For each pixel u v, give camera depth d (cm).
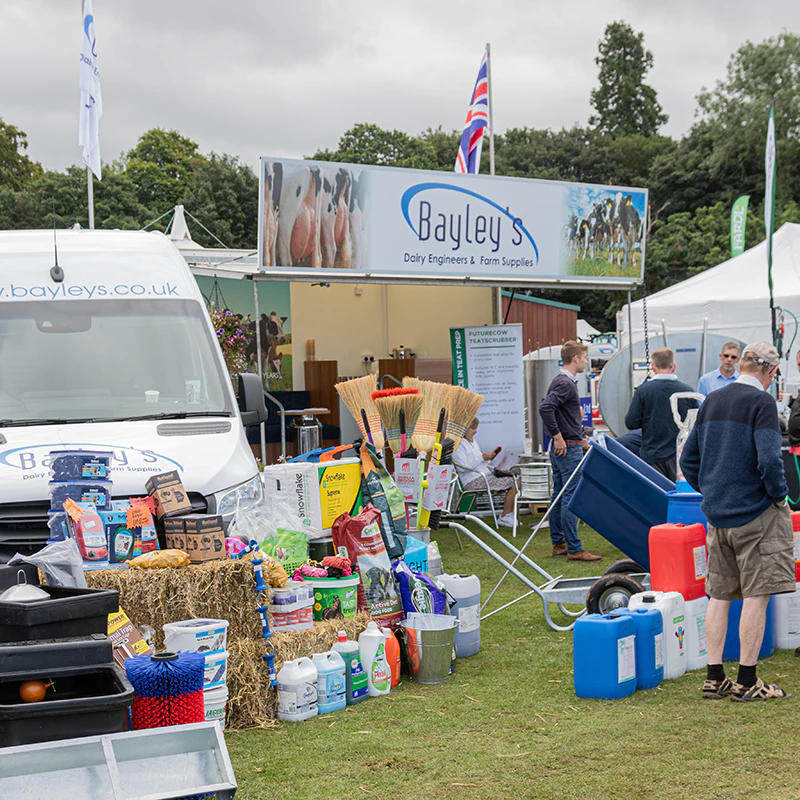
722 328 1788
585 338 2522
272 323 1602
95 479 536
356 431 1598
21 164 6138
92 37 1463
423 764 453
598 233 1305
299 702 525
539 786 421
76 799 317
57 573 445
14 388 645
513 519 1252
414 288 1702
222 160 5769
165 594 499
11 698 351
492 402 1338
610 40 7869
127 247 730
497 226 1220
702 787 414
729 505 537
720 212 4769
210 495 592
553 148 6312
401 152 6406
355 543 616
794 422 704
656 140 6631
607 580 681
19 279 686
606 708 531
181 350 686
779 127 5078
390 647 588
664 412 960
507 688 578
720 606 548
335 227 1104
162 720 383
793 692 552
